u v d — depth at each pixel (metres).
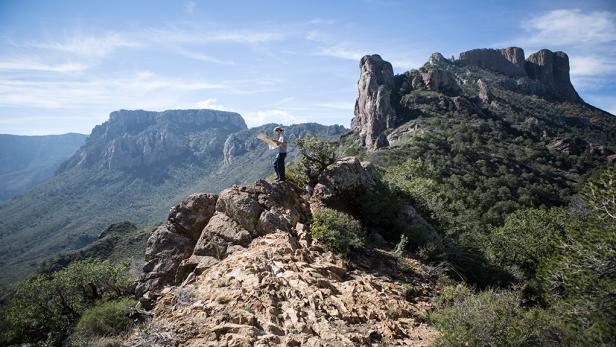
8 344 12.24
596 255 9.62
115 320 9.16
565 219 28.06
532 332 7.23
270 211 12.45
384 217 15.12
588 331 7.61
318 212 12.83
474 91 165.88
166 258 12.30
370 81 129.88
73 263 14.20
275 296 8.18
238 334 6.78
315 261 10.62
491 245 23.48
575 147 95.38
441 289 10.84
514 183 66.56
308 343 6.72
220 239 11.88
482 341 6.91
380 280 10.55
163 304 9.27
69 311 13.37
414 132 99.06
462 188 58.31
